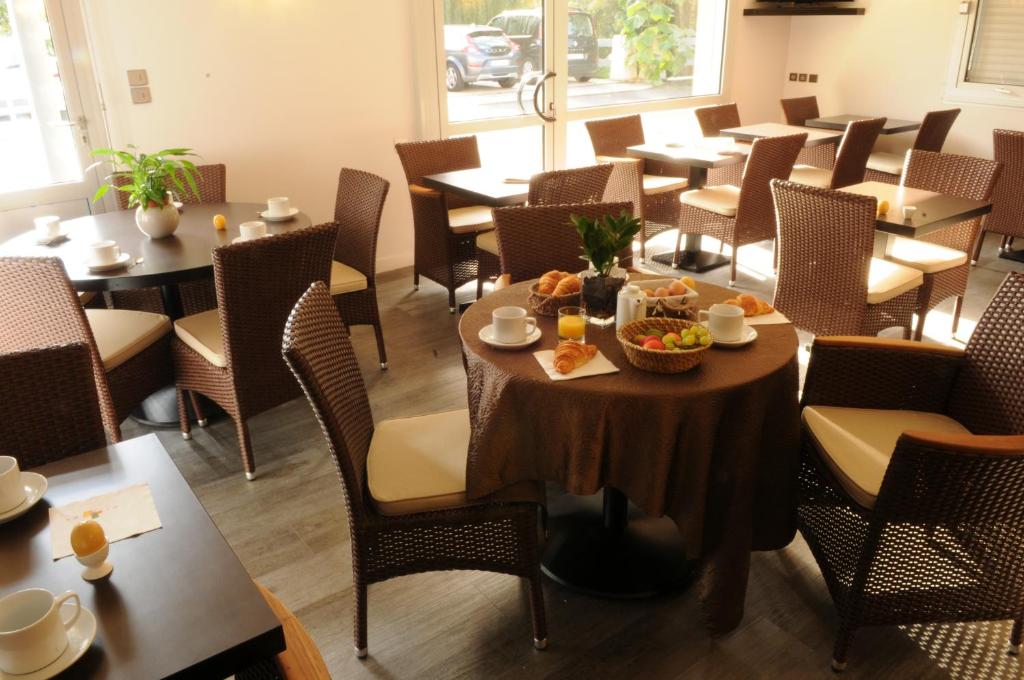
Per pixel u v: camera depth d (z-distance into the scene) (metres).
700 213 4.62
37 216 3.72
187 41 3.91
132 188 3.01
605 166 3.79
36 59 3.57
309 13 4.24
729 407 1.78
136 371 2.71
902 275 3.31
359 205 3.44
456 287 4.22
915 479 1.59
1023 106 5.41
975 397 2.08
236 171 4.25
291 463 2.82
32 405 1.61
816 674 1.86
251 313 2.50
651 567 2.18
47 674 1.02
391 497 1.79
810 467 2.07
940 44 5.79
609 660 1.91
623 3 5.56
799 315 3.39
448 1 4.68
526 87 5.25
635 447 1.76
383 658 1.93
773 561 2.26
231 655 1.09
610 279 2.12
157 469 1.51
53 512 1.37
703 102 6.33
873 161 5.68
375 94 4.61
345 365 1.97
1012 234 4.75
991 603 1.78
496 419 1.81
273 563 2.29
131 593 1.18
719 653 1.92
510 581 2.20
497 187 3.95
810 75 6.70
